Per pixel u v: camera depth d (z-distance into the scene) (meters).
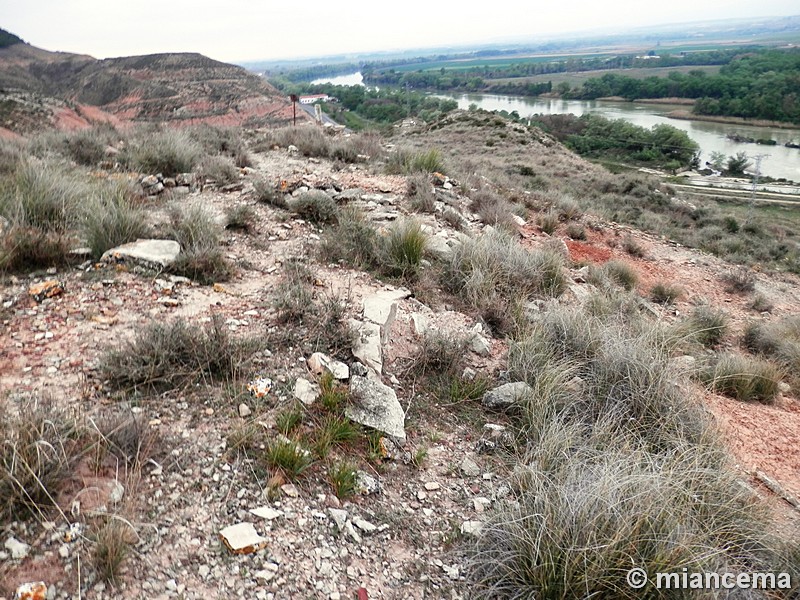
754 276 12.40
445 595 2.49
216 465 2.84
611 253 11.23
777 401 5.55
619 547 2.54
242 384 3.52
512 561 2.65
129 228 5.36
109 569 2.12
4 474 2.33
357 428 3.45
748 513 3.03
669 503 2.77
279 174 9.92
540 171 27.47
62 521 2.30
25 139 11.13
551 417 3.87
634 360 4.37
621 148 77.12
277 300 4.57
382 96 130.88
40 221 5.27
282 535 2.55
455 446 3.67
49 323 3.85
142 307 4.27
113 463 2.67
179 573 2.23
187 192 8.15
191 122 33.25
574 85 188.00
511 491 3.26
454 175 12.38
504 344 5.26
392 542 2.74
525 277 6.70
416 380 4.29
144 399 3.20
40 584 1.99
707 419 4.13
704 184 53.44
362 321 4.61
